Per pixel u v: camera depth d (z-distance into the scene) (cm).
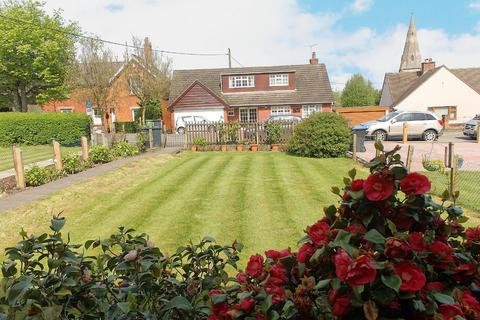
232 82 3703
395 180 172
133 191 997
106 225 718
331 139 1580
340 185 1031
